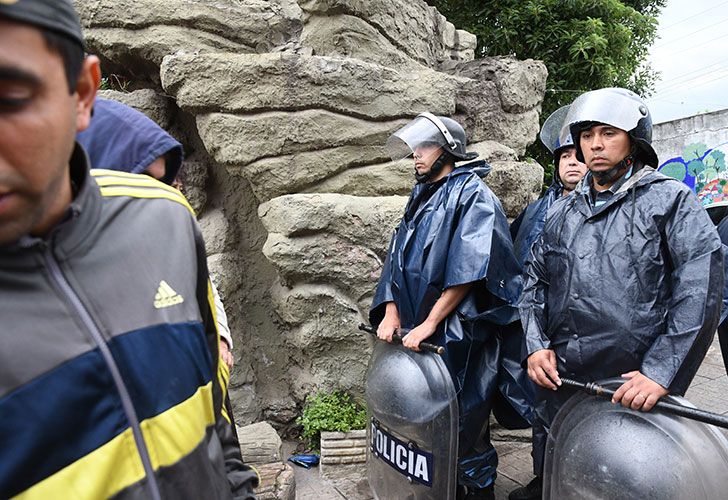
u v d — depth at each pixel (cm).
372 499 259
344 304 304
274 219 294
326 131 296
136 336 71
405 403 212
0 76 54
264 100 284
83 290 68
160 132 135
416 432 209
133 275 74
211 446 87
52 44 58
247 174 292
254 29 329
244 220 339
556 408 199
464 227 224
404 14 364
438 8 655
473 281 214
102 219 74
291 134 290
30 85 56
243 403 324
